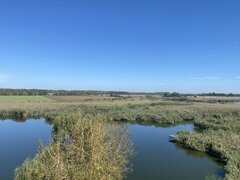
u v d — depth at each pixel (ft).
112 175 51.21
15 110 231.09
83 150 44.42
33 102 323.37
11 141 124.77
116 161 58.18
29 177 44.24
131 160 93.30
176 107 258.98
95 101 360.89
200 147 106.42
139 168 84.84
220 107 263.29
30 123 186.29
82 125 51.16
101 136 49.80
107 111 222.48
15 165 87.76
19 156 98.73
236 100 488.85
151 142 122.31
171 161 92.84
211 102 385.70
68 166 42.24
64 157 44.65
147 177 77.36
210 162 91.97
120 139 75.31
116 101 363.76
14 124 181.68
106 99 421.59
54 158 42.45
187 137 118.52
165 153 103.19
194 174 79.97
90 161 43.83
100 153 45.37
